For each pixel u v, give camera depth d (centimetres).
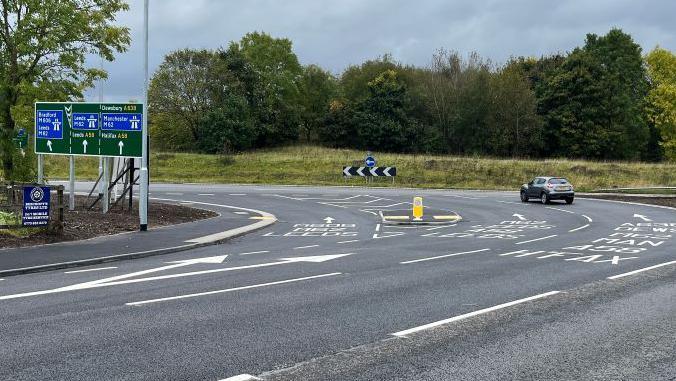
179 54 6969
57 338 714
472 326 779
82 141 2084
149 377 576
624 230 2175
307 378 577
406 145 7494
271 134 7500
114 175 2609
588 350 672
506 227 2294
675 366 619
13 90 2334
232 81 7169
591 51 7738
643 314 848
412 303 923
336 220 2547
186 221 2262
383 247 1681
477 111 7294
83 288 1045
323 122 7738
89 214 2212
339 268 1286
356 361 630
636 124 7281
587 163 5509
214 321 802
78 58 2452
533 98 7100
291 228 2234
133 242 1650
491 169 5369
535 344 695
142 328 763
